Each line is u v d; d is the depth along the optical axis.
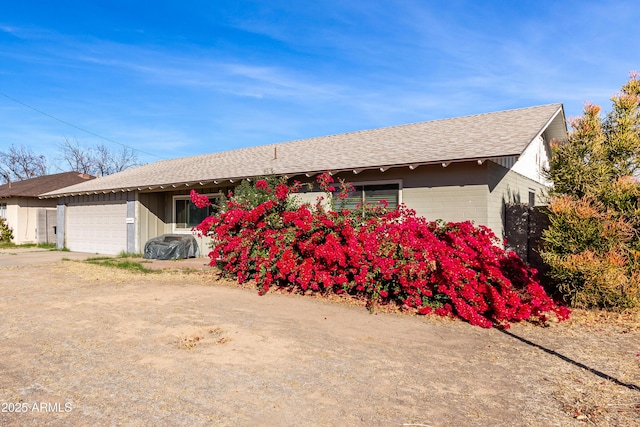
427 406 3.37
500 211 9.52
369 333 5.43
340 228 7.34
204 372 3.98
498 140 9.22
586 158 7.75
